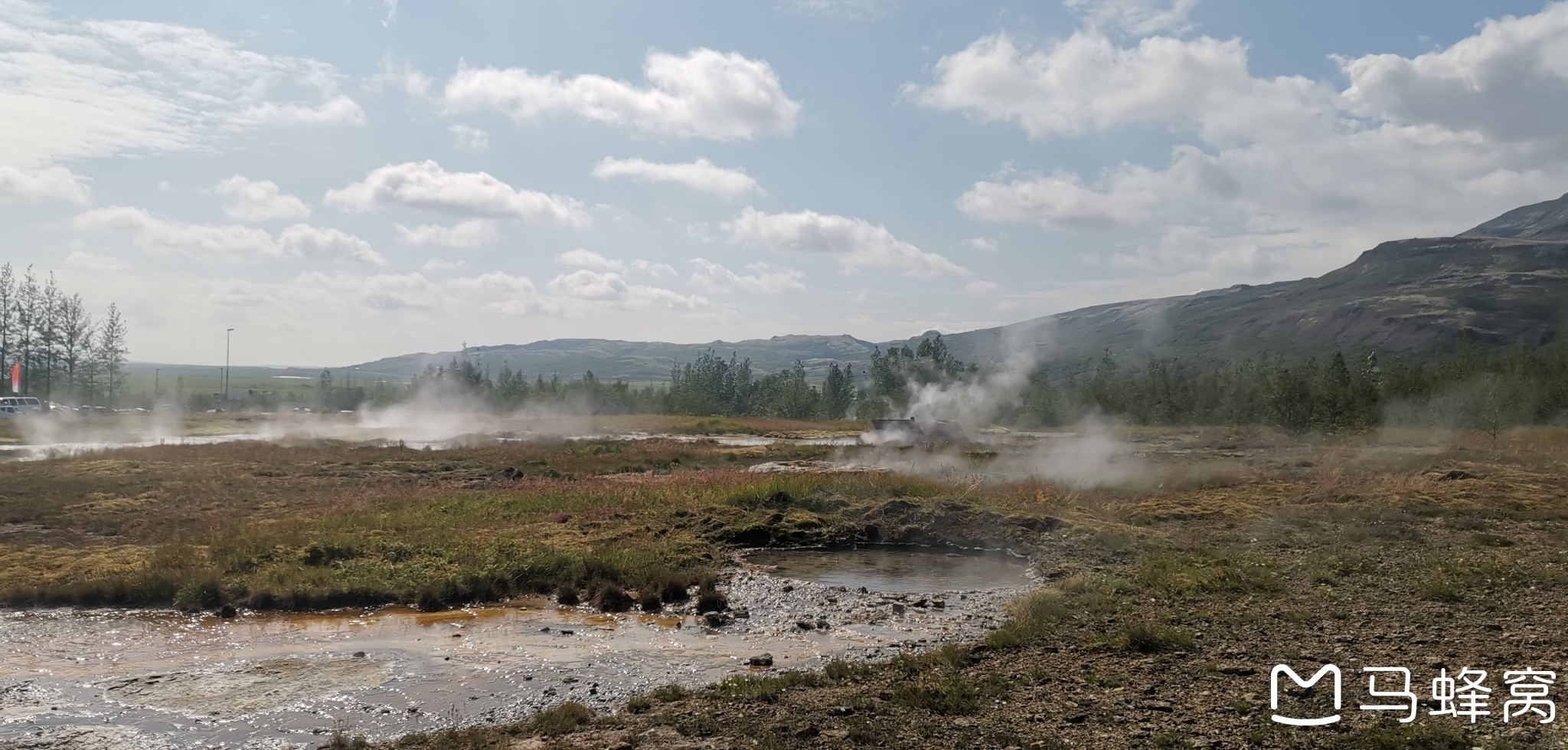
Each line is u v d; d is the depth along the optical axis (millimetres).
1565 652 10781
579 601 15695
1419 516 23359
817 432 68500
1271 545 19656
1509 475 30438
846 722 9102
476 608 15336
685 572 17625
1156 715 9023
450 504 24734
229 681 11195
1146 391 81750
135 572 16219
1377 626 12453
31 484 27359
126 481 28625
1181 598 14703
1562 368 65688
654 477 33188
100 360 86438
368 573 16562
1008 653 11688
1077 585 15648
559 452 44688
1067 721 8914
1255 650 11336
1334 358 68562
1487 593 14430
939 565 19391
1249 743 8188
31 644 12711
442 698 10570
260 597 15078
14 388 75375
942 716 9195
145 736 9305
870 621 14266
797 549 21266
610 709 10031
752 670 11648
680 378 130125
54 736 9281
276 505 24609
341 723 9711
